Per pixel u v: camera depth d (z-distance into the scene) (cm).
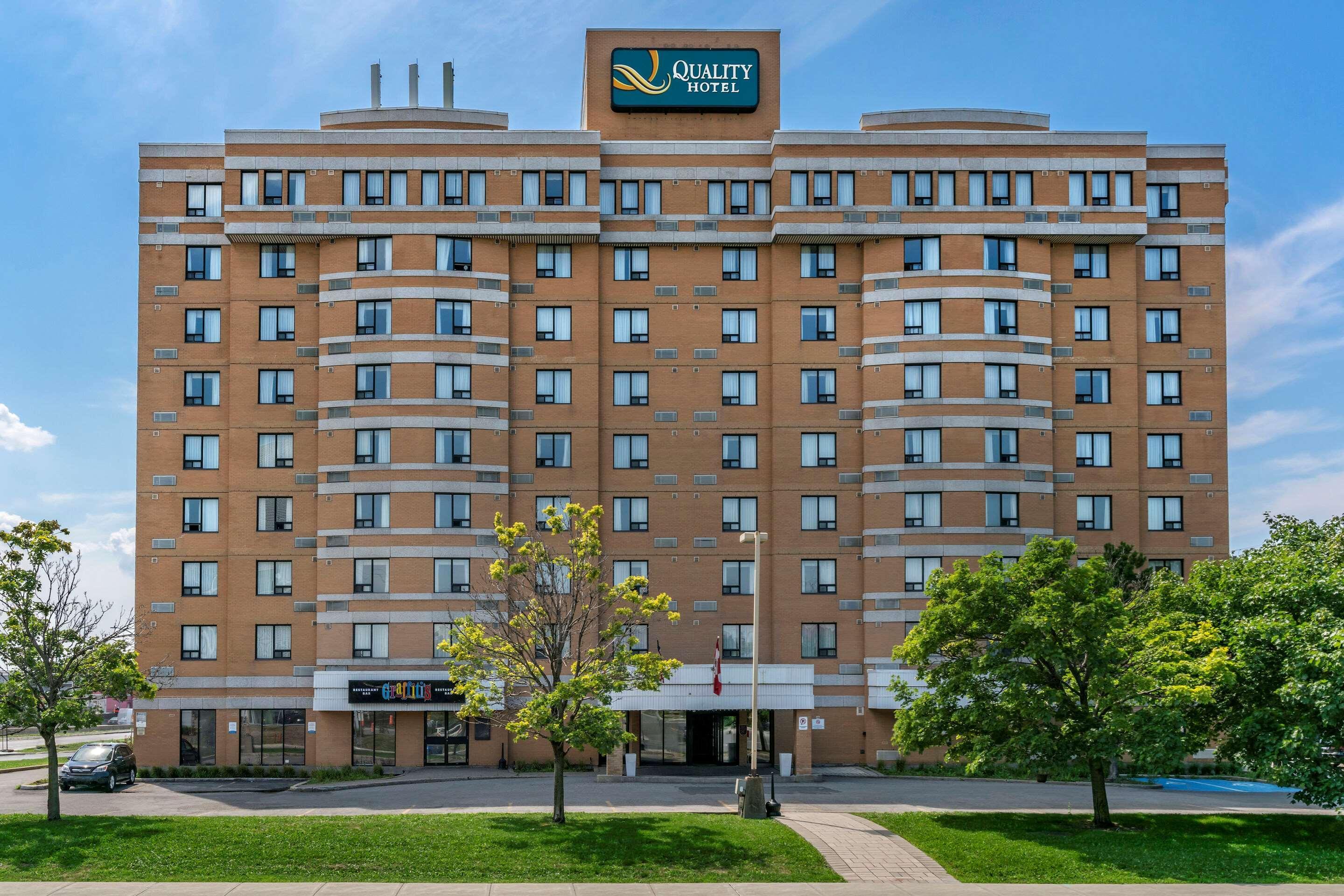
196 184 5228
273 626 5031
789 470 5141
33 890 2578
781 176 5138
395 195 5084
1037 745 3095
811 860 2903
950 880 2766
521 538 5016
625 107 5369
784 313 5197
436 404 4962
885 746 4925
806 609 5091
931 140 5134
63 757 6078
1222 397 5247
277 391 5128
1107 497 5150
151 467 5131
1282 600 3322
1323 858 2938
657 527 5150
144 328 5175
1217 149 5312
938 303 5072
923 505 5000
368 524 4928
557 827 3173
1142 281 5278
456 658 3434
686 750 5000
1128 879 2761
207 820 3278
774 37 5459
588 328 5153
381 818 3325
